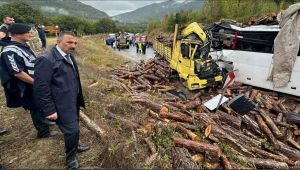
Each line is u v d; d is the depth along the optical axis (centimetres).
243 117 707
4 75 402
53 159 431
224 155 474
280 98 931
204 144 476
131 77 1233
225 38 1113
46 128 497
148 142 486
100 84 900
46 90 330
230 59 1089
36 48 1272
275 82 919
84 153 452
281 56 881
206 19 3070
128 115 631
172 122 594
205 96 992
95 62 1661
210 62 1028
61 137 503
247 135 639
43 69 324
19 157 440
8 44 410
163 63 1455
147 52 2886
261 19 1259
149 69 1376
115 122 566
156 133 519
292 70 873
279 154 565
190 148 478
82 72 1118
